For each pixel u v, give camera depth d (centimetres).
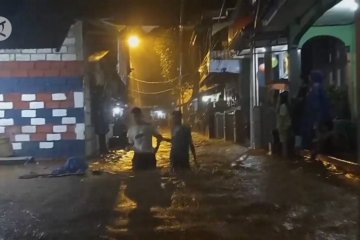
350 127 1364
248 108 2475
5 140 1590
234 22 1853
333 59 1864
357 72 1012
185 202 828
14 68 1638
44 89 1645
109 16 1574
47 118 1648
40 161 1617
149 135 1191
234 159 1559
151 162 1194
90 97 1784
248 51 2223
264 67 2106
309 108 1429
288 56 1719
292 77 1700
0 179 1185
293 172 1154
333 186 929
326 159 1293
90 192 956
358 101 1019
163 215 733
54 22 1508
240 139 2412
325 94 1414
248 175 1141
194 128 4653
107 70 2220
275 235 606
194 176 1130
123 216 732
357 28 1015
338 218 673
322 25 1730
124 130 2512
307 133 1488
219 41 2736
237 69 2562
